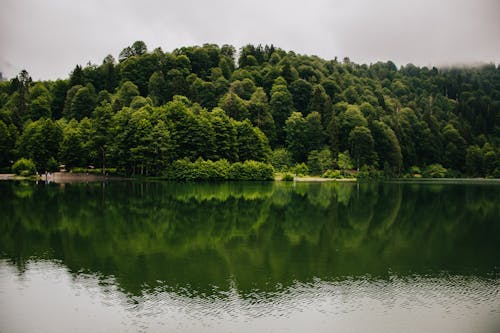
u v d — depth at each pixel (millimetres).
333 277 24453
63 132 108062
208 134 105062
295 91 158375
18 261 27062
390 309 20031
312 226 40844
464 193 77188
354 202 60625
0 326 17766
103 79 167625
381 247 32531
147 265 26375
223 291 21781
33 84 176375
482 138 170125
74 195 61750
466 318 19219
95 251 29781
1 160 104188
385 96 196250
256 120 132625
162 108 109688
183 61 170625
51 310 19375
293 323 18312
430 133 153375
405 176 139500
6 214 44312
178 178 96375
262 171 105125
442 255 30203
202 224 40719
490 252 31234
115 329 17578
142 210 48469
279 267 26312
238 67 193750
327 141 134750
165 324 18031
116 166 100438
